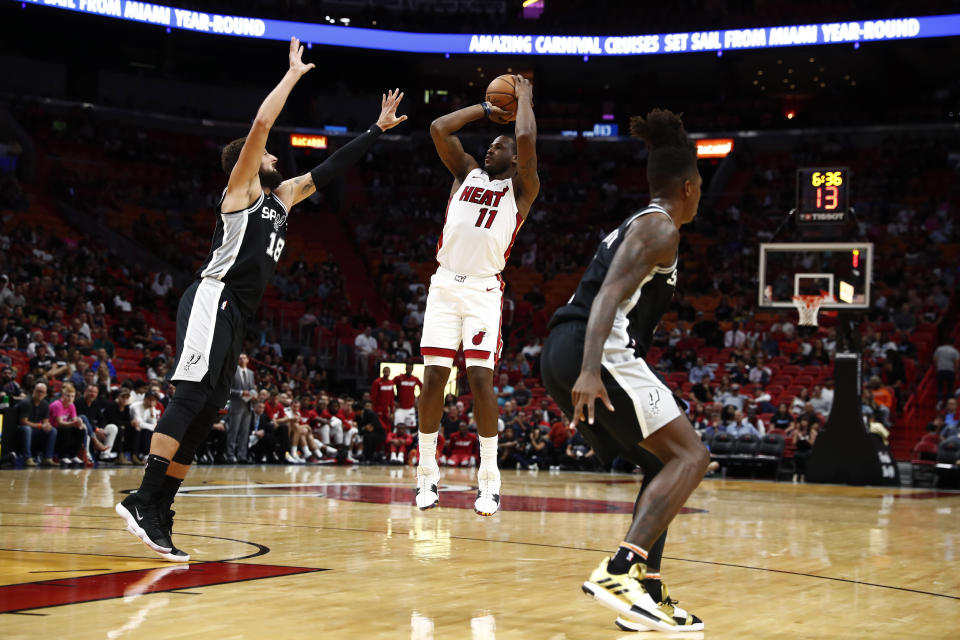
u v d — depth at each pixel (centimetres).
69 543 504
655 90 3212
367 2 3003
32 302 1869
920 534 676
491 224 489
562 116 3269
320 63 3056
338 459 1733
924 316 2198
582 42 2764
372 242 2830
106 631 284
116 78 2970
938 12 2444
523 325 2391
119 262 2295
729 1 2883
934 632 319
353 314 2500
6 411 1291
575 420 310
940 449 1448
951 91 3016
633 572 303
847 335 1494
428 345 499
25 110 2700
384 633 297
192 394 453
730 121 3130
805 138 3044
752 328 2270
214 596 354
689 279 2609
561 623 324
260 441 1634
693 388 1853
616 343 323
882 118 3012
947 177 2788
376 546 528
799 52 2730
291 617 318
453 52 2798
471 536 594
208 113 3056
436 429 509
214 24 2652
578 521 713
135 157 2794
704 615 346
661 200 339
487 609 345
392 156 3161
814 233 2609
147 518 439
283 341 2205
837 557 531
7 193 2345
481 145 3192
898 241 2567
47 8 2425
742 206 2891
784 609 360
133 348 1906
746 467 1620
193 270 2447
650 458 351
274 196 489
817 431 1598
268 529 604
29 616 305
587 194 3042
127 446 1430
